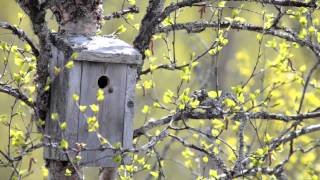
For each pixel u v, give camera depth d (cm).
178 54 2214
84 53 1031
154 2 1112
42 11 1036
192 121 1750
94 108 1002
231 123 1475
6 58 1076
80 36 1091
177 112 1074
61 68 1055
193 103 1059
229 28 1116
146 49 1117
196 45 2030
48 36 1054
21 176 1103
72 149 991
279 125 1552
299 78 1270
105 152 1059
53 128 1068
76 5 1112
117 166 1064
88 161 1054
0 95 2552
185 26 1123
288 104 1620
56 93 1066
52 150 1067
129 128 1067
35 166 2317
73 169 1070
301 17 1159
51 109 1077
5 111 2511
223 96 1108
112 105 1059
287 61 1263
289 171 1581
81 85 1044
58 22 1123
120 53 1043
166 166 2166
